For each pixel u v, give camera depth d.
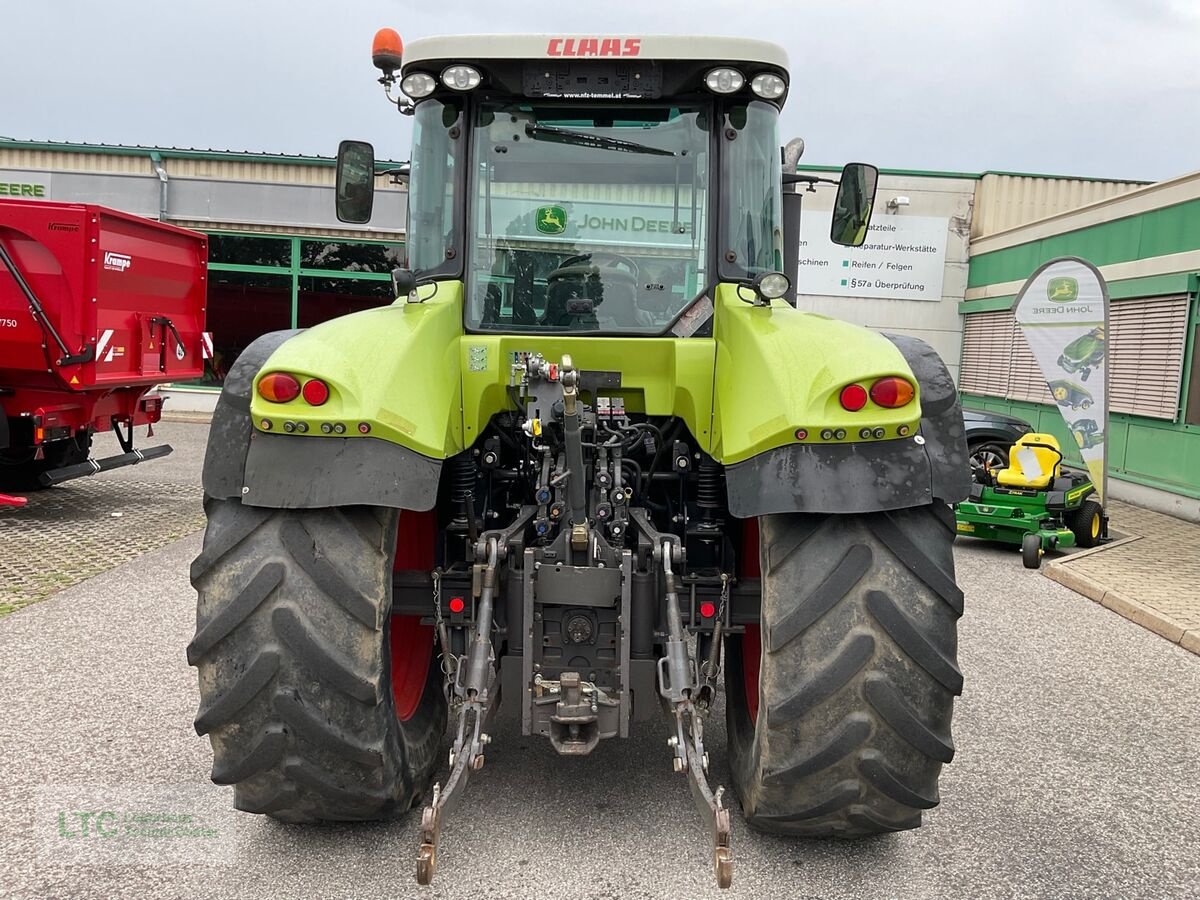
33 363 7.37
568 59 3.05
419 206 3.26
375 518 2.48
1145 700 4.38
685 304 3.20
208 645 2.40
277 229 15.41
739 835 2.92
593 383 3.12
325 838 2.85
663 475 3.22
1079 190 15.44
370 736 2.47
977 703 4.29
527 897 2.57
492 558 2.73
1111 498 11.09
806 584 2.43
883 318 15.70
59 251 7.24
